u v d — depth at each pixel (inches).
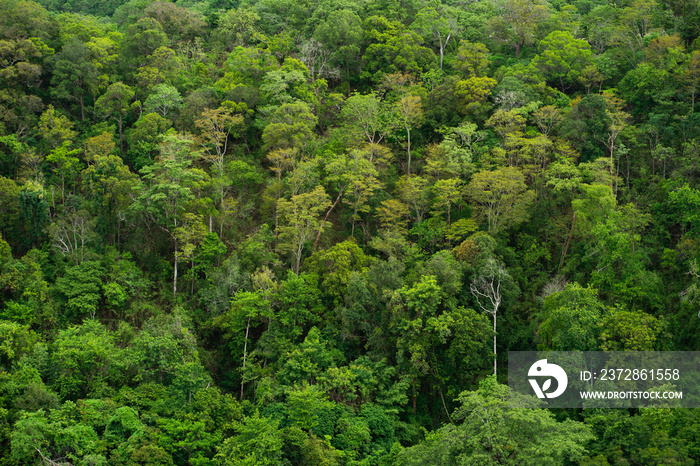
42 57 2955.2
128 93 2871.6
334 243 2556.6
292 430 1609.3
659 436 1438.2
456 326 1902.1
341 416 1738.4
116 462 1488.7
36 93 2920.8
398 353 1905.8
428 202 2532.0
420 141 2938.0
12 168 2559.1
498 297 2039.9
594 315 1801.2
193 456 1557.6
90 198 2415.1
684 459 1341.0
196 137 2755.9
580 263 2277.3
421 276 2025.1
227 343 2192.4
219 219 2438.5
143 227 2410.2
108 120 2950.3
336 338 2052.2
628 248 2117.4
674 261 2175.2
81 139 2800.2
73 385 1738.4
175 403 1722.4
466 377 1943.9
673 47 2856.8
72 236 2262.6
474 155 2662.4
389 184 2711.6
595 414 1596.9
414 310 1951.3
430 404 1989.4
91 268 2150.6
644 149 2630.4
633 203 2401.6
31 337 1847.9
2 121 2647.6
